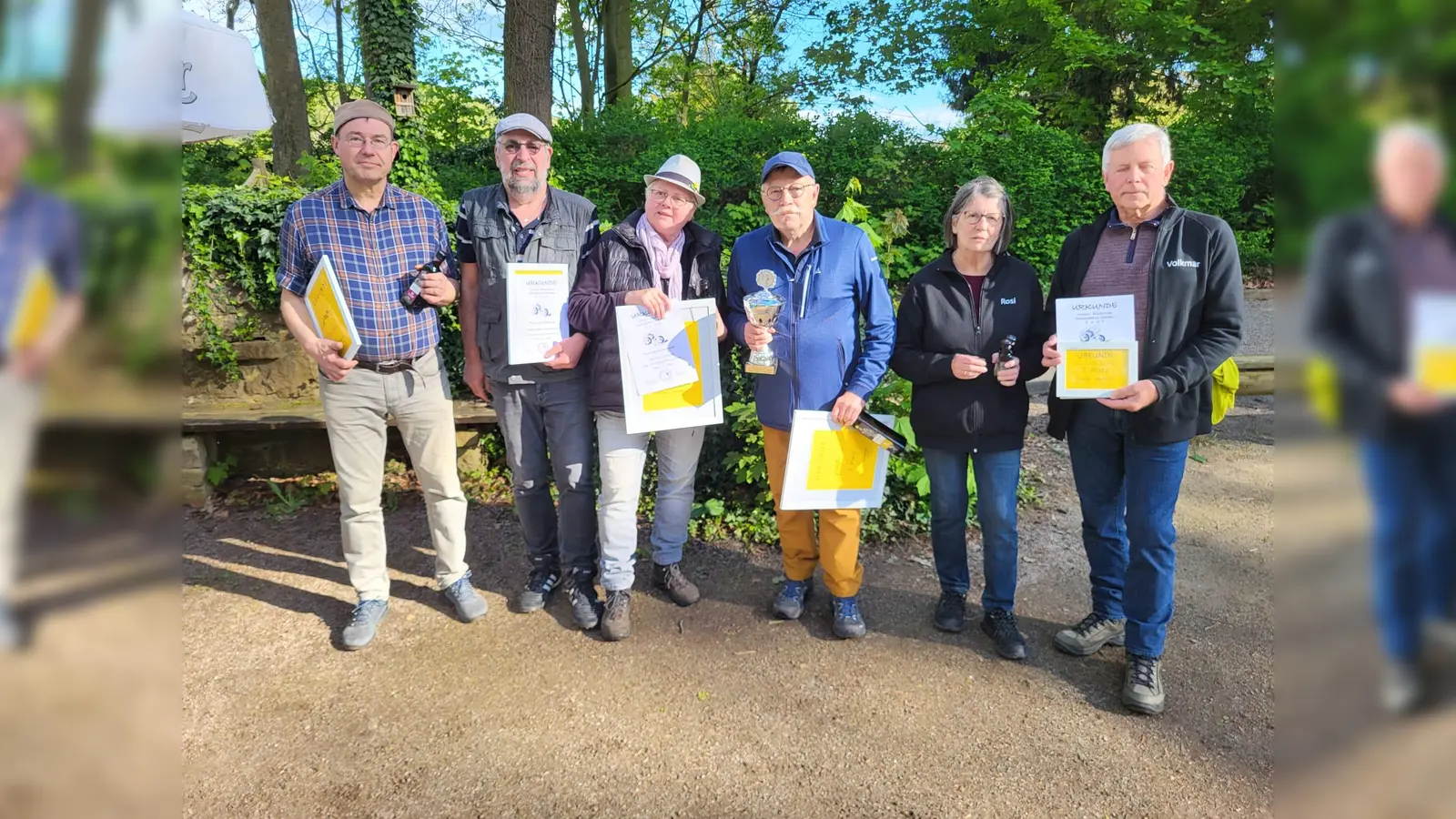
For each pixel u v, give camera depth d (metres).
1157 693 2.63
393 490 4.66
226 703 2.69
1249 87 8.58
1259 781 2.31
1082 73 11.99
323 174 6.53
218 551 3.92
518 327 2.96
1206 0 9.65
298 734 2.53
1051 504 4.49
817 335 2.88
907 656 3.00
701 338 3.02
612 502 3.10
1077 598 3.46
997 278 2.86
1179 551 3.85
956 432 2.91
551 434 3.17
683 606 3.40
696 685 2.81
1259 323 7.20
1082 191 9.66
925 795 2.27
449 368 5.22
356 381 2.98
